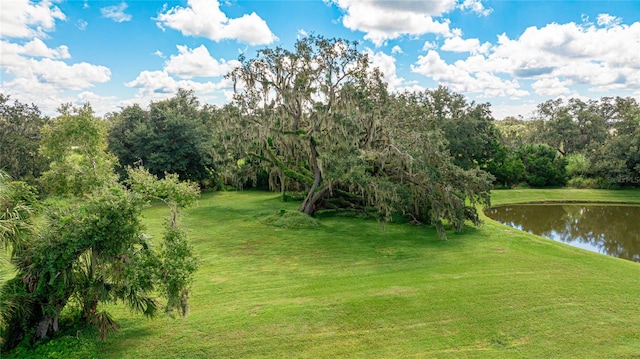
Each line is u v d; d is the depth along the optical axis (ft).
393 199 52.90
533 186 117.70
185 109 131.85
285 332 25.31
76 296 24.52
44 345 22.76
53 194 46.29
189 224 61.46
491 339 24.47
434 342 24.11
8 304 20.98
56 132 51.52
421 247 47.47
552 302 29.76
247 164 91.35
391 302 29.76
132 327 25.94
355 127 57.36
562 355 22.62
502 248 46.60
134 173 27.48
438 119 109.29
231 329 25.64
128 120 102.06
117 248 22.88
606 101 176.24
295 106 66.69
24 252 22.26
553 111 163.84
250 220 64.44
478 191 56.95
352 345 23.80
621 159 107.96
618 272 37.11
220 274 37.63
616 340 24.22
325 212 70.79
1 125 77.61
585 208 91.61
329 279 35.83
